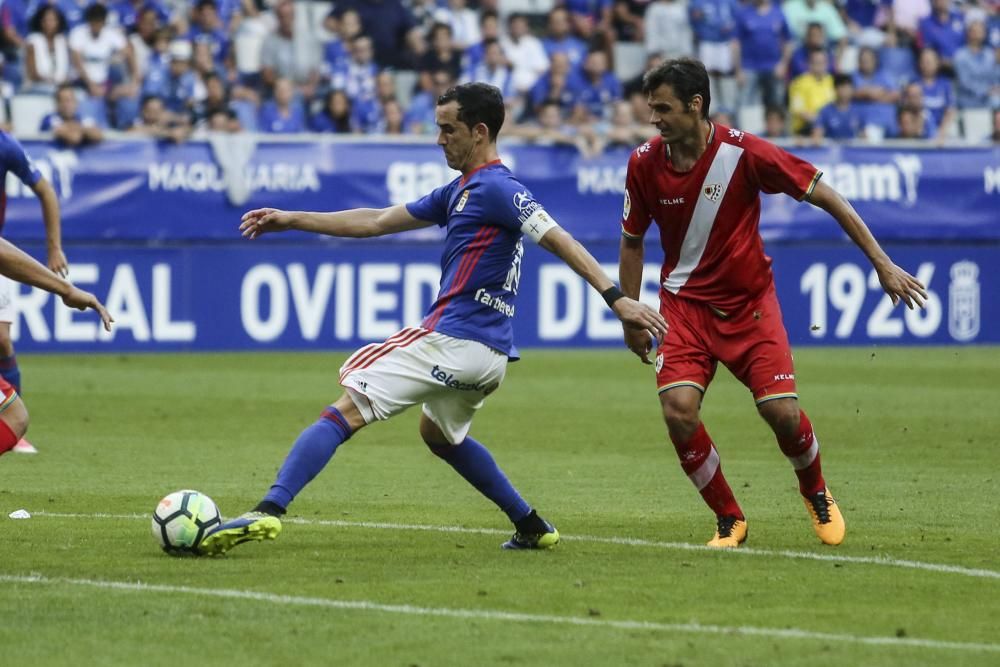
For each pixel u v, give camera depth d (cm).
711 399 5231
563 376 5828
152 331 6341
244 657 1697
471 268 2292
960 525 2744
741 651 1738
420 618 1888
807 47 7675
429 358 2284
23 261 2098
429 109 7306
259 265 6444
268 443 3941
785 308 7012
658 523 2747
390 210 2420
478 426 4381
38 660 1681
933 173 7181
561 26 7581
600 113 7394
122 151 6262
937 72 8019
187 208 6350
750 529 2686
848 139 7631
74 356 6212
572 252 2225
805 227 7012
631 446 3975
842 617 1923
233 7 7331
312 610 1927
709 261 2436
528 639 1783
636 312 2183
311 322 6506
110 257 6256
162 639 1773
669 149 2427
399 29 7388
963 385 5616
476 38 7769
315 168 6512
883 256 2392
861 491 3197
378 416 2297
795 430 2436
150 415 4509
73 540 2455
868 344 7150
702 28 7694
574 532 2628
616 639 1789
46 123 6488
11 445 2262
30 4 6981
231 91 7131
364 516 2792
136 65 7025
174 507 2278
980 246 7269
